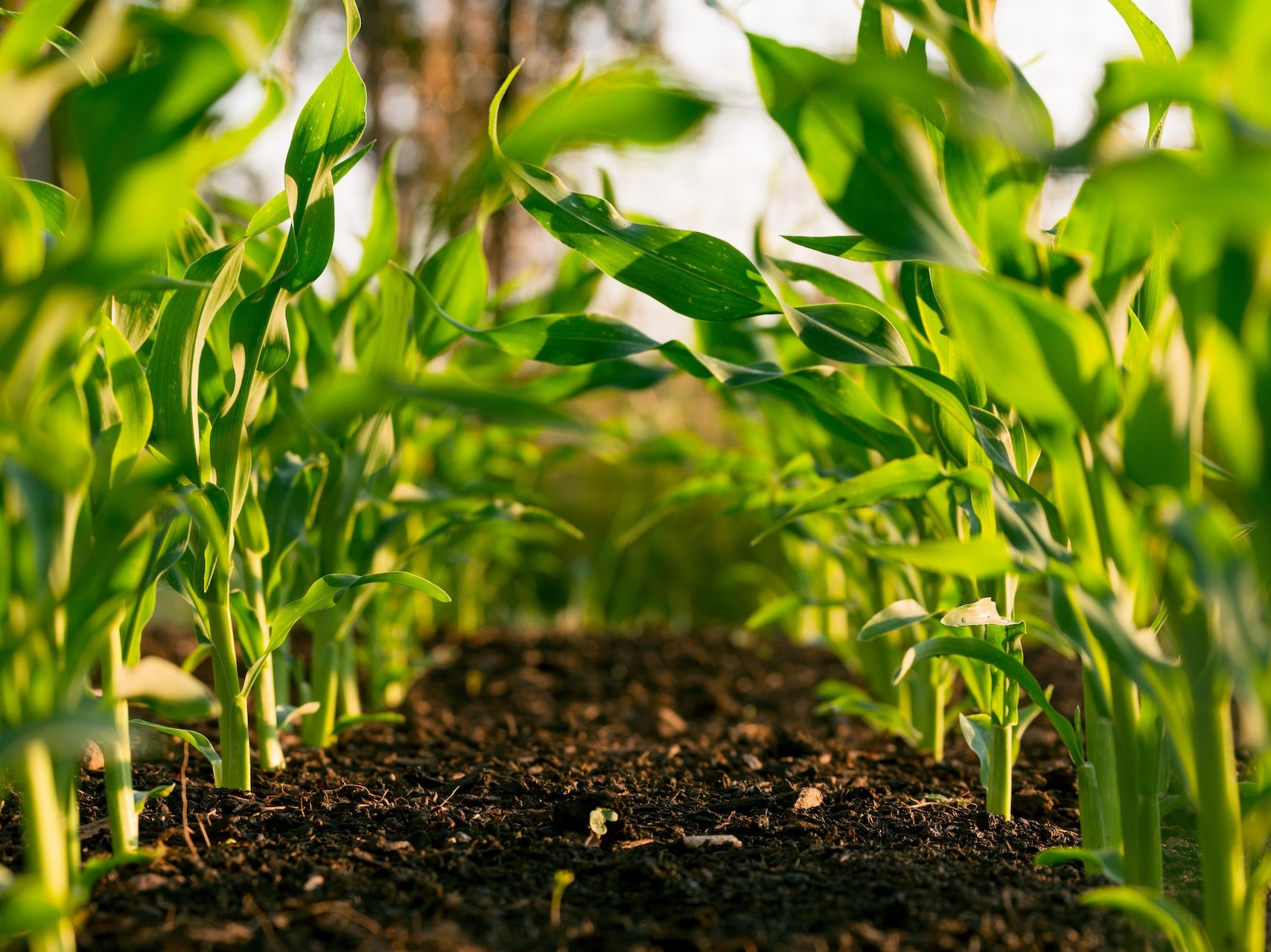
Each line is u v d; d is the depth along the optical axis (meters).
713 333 2.16
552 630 3.50
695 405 4.71
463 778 1.94
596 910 1.58
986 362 1.45
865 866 1.66
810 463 2.09
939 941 1.54
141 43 1.65
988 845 1.72
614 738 2.25
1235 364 1.42
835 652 2.95
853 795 1.88
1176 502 1.41
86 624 1.49
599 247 1.69
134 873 1.61
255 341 1.71
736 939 1.54
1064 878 1.65
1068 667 2.79
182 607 3.26
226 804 1.78
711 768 2.04
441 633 3.21
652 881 1.63
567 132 1.35
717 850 1.70
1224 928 1.47
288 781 1.90
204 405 1.79
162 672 1.44
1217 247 1.41
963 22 1.54
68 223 1.67
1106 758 1.66
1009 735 1.80
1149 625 1.58
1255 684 1.38
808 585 3.03
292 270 1.70
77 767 1.58
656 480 4.71
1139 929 1.56
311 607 1.77
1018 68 1.52
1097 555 1.51
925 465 1.62
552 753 2.12
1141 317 1.62
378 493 2.15
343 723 2.05
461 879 1.64
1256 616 1.40
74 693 1.50
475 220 1.97
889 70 1.25
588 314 1.76
